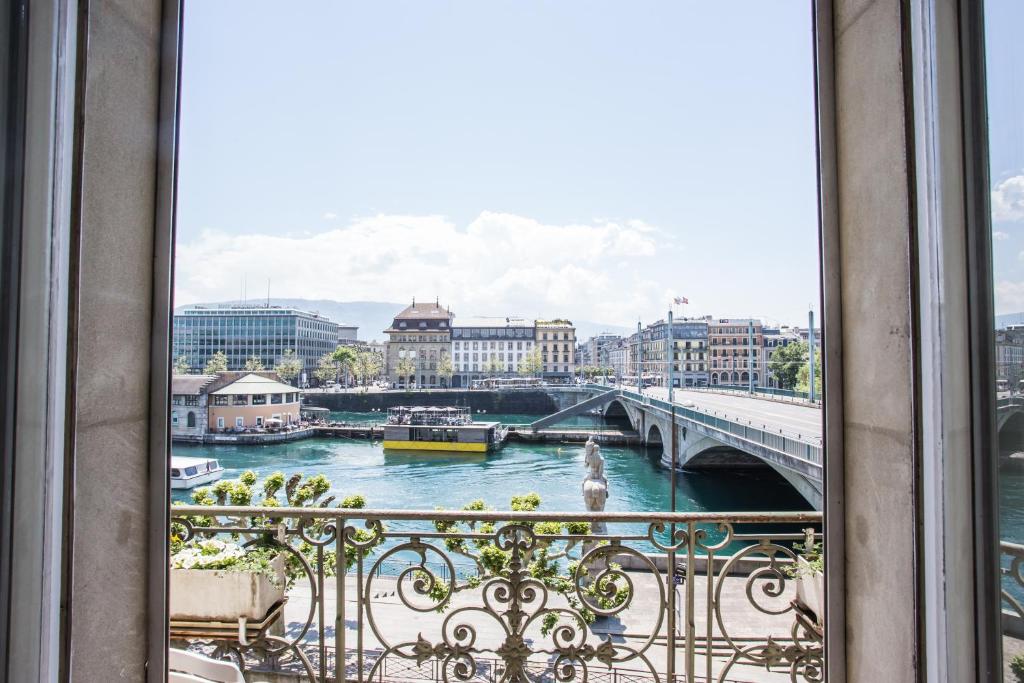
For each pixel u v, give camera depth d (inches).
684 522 100.3
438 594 133.3
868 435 57.1
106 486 53.1
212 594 111.0
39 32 43.8
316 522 108.4
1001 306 41.2
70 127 45.8
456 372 4328.3
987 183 42.3
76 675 49.2
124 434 55.5
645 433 2128.4
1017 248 39.8
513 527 102.7
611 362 5497.1
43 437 43.5
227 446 2319.1
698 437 1227.2
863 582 58.2
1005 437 41.1
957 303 44.1
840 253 62.4
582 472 1823.3
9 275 42.3
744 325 4028.1
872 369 56.2
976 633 43.2
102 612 52.5
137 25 57.1
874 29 54.8
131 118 56.1
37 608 43.0
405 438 2206.0
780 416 1206.3
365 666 168.1
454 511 102.6
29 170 43.3
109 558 53.5
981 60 42.7
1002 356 41.2
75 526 48.8
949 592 44.6
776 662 99.3
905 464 50.8
